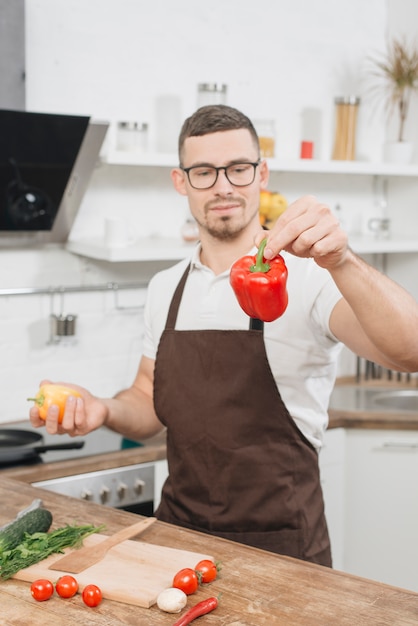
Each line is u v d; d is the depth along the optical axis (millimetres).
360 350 1669
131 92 3092
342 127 3410
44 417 1896
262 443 1869
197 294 1987
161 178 3219
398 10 3688
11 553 1485
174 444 1964
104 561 1471
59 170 2656
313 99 3566
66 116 2506
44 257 3010
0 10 2619
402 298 1426
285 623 1261
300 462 1883
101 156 2783
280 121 3488
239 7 3312
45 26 2873
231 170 1868
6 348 2971
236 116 1884
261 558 1509
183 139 1916
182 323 1997
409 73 3502
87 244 2887
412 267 3748
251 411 1869
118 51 3045
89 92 2998
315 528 1881
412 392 3533
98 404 1961
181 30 3180
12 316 2971
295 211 1380
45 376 3059
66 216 2914
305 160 3193
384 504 3074
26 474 2418
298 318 1823
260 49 3391
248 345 1869
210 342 1912
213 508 1890
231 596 1354
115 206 3131
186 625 1248
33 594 1354
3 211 2693
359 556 3104
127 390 2197
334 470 3031
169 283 2092
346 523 3092
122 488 2596
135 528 1619
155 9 3107
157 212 3229
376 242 3400
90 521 1699
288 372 1854
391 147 3553
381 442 3043
